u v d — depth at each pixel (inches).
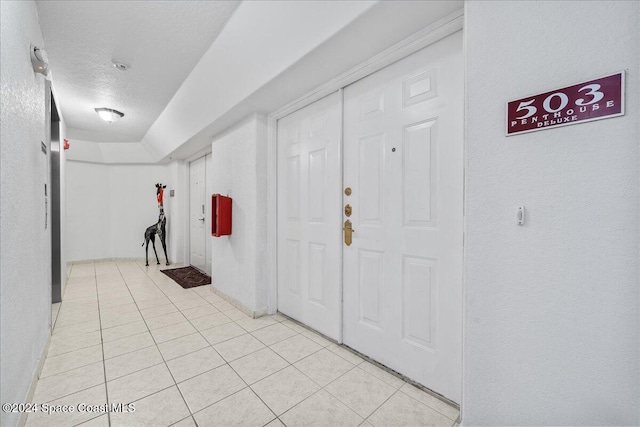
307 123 93.0
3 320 42.6
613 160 32.5
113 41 84.7
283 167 104.5
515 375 39.7
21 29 53.6
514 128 39.1
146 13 73.0
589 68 33.7
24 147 54.6
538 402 37.9
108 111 135.9
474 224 43.0
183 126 139.3
